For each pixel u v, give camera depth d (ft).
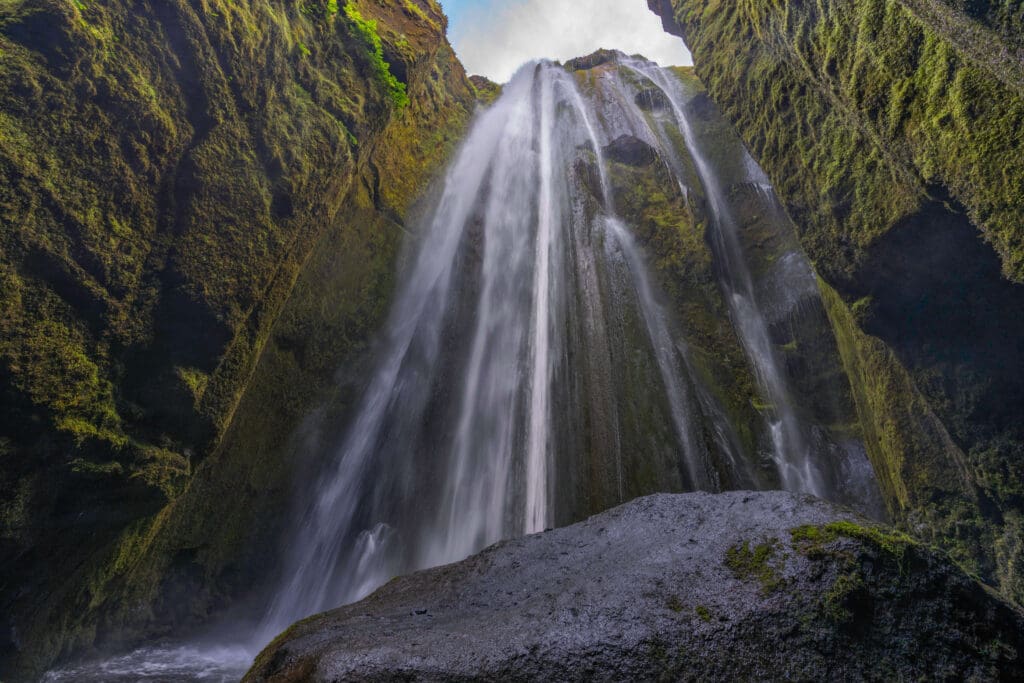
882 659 6.61
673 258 44.21
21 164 17.71
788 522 8.48
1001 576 21.03
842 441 36.86
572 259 42.37
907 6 17.66
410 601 11.27
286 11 28.45
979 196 16.19
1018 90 14.17
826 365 39.42
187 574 25.08
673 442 33.22
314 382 29.96
